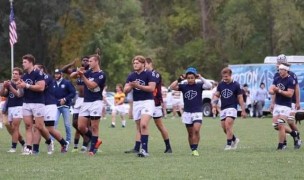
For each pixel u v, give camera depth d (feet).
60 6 642.63
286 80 183.83
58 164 147.74
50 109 175.42
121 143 216.74
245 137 240.73
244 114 190.39
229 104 189.67
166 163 148.87
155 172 132.36
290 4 636.89
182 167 140.77
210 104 449.06
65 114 201.46
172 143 215.72
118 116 457.68
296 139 191.01
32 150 175.42
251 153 173.78
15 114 183.83
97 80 169.48
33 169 138.00
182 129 294.66
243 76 441.68
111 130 295.07
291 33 629.10
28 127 172.96
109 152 181.06
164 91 419.95
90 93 171.83
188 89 170.81
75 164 147.64
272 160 154.10
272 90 183.73
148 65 176.65
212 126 317.63
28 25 655.35
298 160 153.89
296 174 128.77
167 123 349.41
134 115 169.68
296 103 188.24
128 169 137.49
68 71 198.70
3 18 640.99
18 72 180.65
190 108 170.81
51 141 177.37
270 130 281.54
